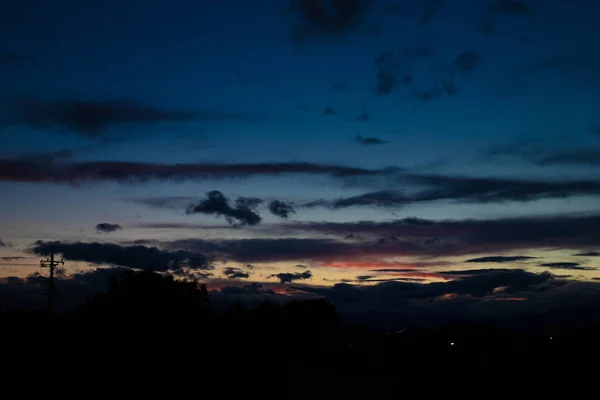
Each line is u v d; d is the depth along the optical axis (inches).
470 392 1224.8
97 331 1128.2
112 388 1034.1
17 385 964.0
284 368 1483.8
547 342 1744.6
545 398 1125.1
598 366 1337.4
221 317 1433.3
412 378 1412.4
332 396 1228.5
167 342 1161.4
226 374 1246.3
